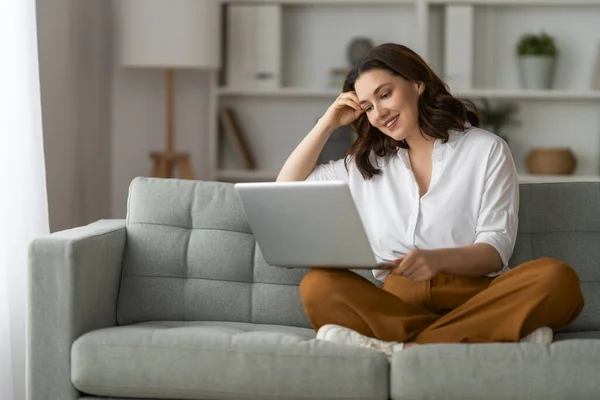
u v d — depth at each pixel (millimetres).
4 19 3617
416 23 5562
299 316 3102
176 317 3117
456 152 2914
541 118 5633
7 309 3523
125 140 5609
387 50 2889
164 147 5637
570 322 2664
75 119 4941
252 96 5711
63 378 2688
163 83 5617
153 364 2600
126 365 2611
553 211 3156
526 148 5645
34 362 2699
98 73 5281
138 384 2613
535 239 3146
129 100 5605
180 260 3135
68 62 4840
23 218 3697
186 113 5688
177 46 4980
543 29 5609
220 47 5516
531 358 2438
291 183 2559
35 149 3824
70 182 4863
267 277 3131
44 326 2705
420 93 2926
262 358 2555
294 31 5695
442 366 2455
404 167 2984
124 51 5023
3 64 3600
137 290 3111
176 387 2600
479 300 2604
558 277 2543
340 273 2693
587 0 5445
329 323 2695
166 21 4973
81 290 2748
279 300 3107
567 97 5477
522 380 2428
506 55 5637
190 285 3123
